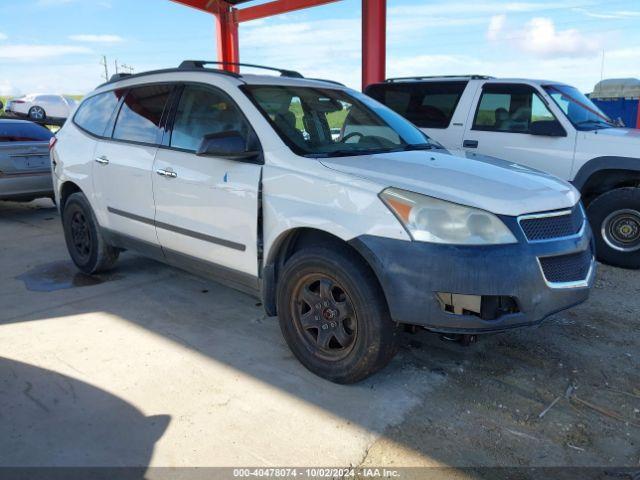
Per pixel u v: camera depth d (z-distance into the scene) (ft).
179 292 15.78
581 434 9.29
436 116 23.26
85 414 9.52
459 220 9.18
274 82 13.39
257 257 11.60
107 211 15.69
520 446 8.93
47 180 26.40
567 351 12.37
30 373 10.91
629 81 57.82
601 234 19.13
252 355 11.86
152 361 11.50
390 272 9.30
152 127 14.34
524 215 9.48
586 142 19.17
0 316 13.84
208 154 11.32
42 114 86.69
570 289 9.85
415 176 10.19
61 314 14.02
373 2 33.60
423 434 9.18
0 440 8.77
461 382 10.90
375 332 9.81
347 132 13.17
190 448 8.69
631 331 13.51
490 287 8.98
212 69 13.69
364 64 34.78
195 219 12.84
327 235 10.77
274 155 11.35
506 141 21.07
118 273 17.52
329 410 9.80
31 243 21.61
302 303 11.02
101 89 17.04
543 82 21.06
